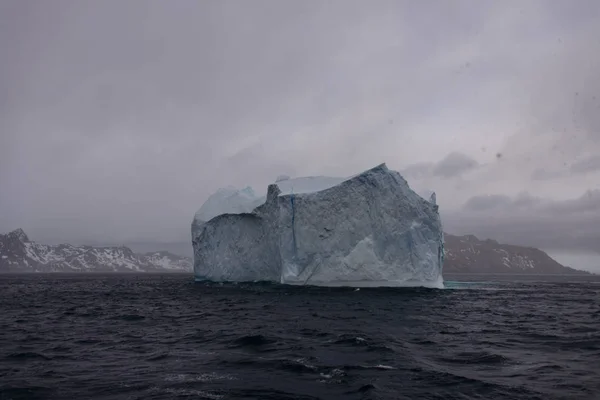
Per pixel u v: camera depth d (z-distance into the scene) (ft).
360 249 128.36
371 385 35.37
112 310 92.58
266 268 149.48
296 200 131.85
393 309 86.74
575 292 167.12
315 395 33.32
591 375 38.68
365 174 130.52
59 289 183.01
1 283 255.50
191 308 92.94
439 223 137.08
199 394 33.50
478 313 83.46
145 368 41.24
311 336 56.75
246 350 48.57
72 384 36.24
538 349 50.08
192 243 184.34
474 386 35.32
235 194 169.17
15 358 45.88
